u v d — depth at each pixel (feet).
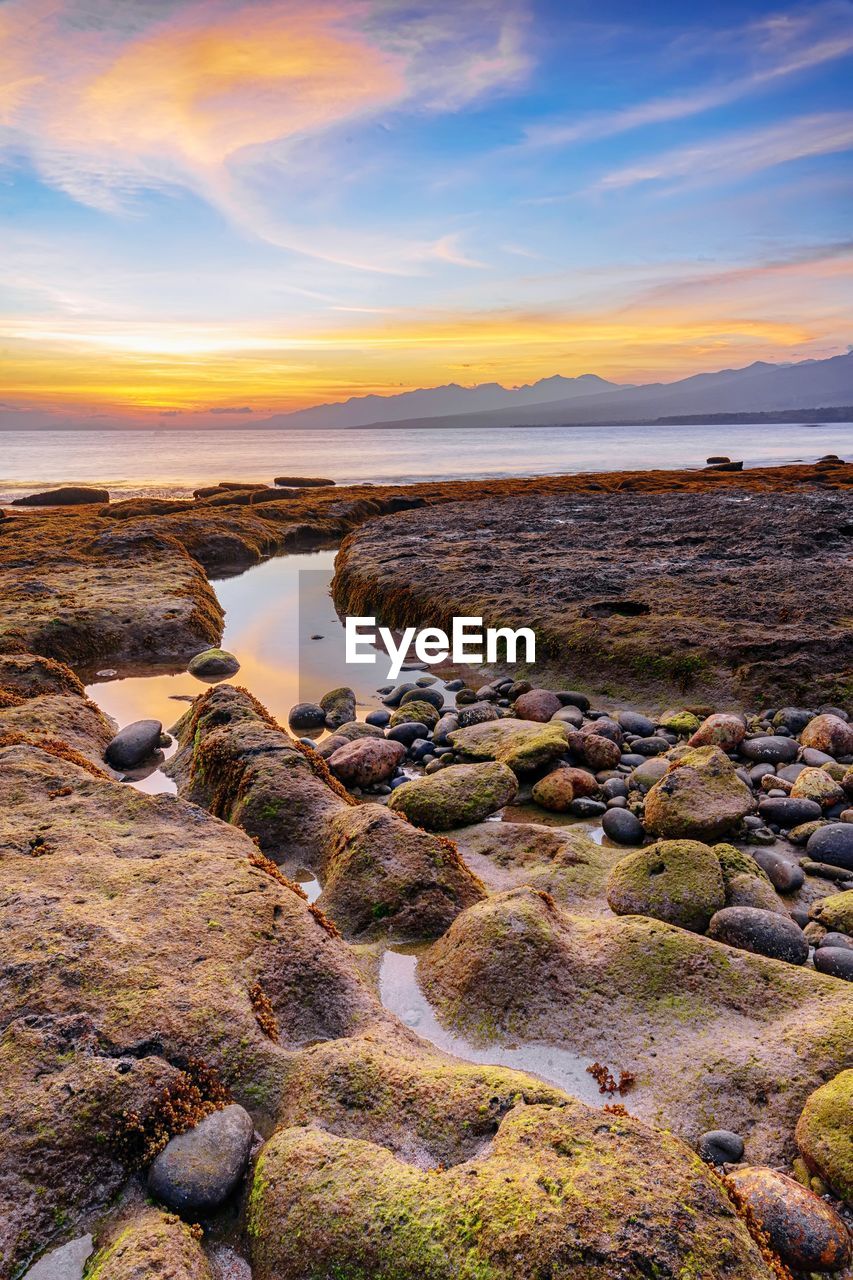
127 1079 13.62
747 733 36.29
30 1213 12.01
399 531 97.19
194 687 49.34
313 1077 14.55
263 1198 12.18
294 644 60.03
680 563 68.39
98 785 25.94
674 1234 10.28
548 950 18.61
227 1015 15.53
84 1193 12.48
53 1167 12.51
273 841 26.40
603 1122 12.27
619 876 23.21
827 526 83.30
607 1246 10.16
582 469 263.90
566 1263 10.10
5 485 206.69
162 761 36.37
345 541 99.81
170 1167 12.57
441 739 37.70
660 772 31.55
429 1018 18.15
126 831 23.24
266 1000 16.49
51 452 461.78
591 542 82.69
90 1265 11.48
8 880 19.72
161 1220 11.93
